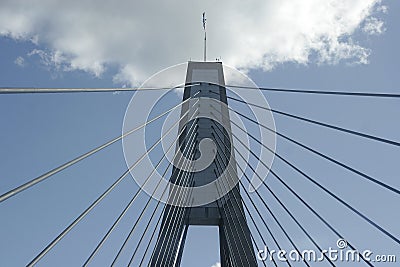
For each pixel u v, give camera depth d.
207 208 22.56
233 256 18.38
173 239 19.02
